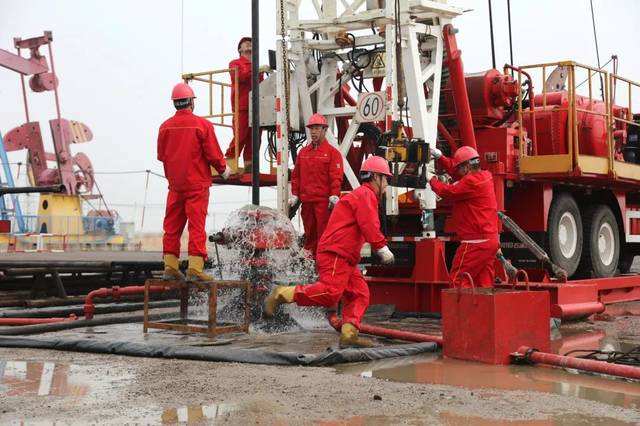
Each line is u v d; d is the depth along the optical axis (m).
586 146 11.64
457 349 6.80
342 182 11.05
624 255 14.99
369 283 10.52
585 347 7.70
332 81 10.96
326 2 10.77
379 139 9.70
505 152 10.75
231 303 8.67
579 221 11.82
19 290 12.32
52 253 21.02
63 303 11.24
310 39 10.91
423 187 9.31
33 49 28.11
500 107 11.28
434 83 10.34
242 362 6.46
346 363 6.54
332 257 7.31
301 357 6.37
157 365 6.31
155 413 4.64
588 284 9.85
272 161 11.80
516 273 7.07
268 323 8.41
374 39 10.48
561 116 11.24
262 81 11.47
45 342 7.26
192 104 8.23
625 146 12.80
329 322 8.12
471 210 8.84
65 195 28.28
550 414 4.73
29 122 28.39
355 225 7.35
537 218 11.00
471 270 8.90
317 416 4.61
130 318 9.28
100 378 5.71
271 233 8.58
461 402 5.02
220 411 4.70
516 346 6.68
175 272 8.31
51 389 5.31
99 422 4.41
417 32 10.07
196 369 6.11
